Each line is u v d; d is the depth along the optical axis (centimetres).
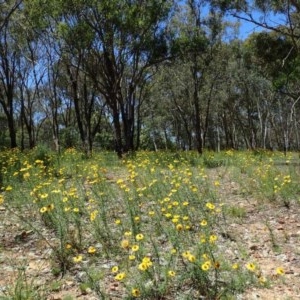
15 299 371
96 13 1694
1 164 1178
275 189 795
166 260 462
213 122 5459
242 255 499
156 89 4009
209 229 570
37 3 1680
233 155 1570
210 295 393
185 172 862
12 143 2659
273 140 6294
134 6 1706
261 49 2155
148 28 1781
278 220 666
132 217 577
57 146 2316
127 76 2777
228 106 4594
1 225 624
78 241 540
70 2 1620
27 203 723
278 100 4678
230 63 3641
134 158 1465
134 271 449
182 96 4238
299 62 1683
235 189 898
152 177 881
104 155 1664
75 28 1673
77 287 427
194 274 405
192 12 2525
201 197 726
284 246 546
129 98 2162
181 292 404
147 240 541
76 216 566
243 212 696
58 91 3653
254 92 4519
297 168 1205
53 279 444
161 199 707
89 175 953
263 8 1586
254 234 595
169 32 2020
